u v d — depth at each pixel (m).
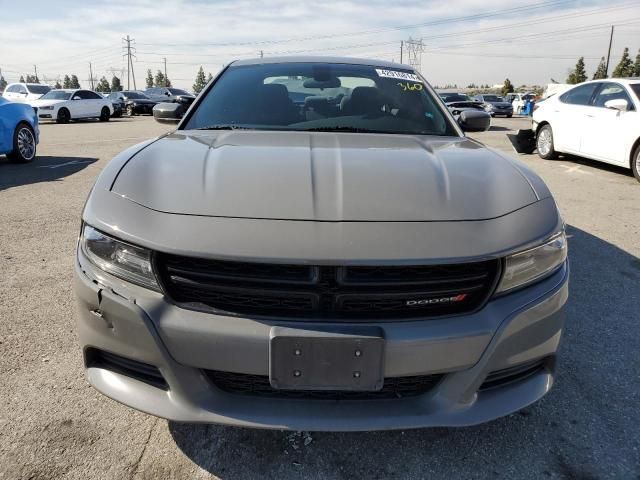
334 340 1.49
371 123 2.72
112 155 9.73
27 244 4.16
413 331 1.54
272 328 1.52
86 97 21.95
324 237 1.52
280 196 1.66
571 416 2.13
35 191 6.20
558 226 1.79
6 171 7.71
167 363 1.60
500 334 1.62
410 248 1.52
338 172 1.83
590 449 1.94
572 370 2.47
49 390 2.23
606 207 5.82
